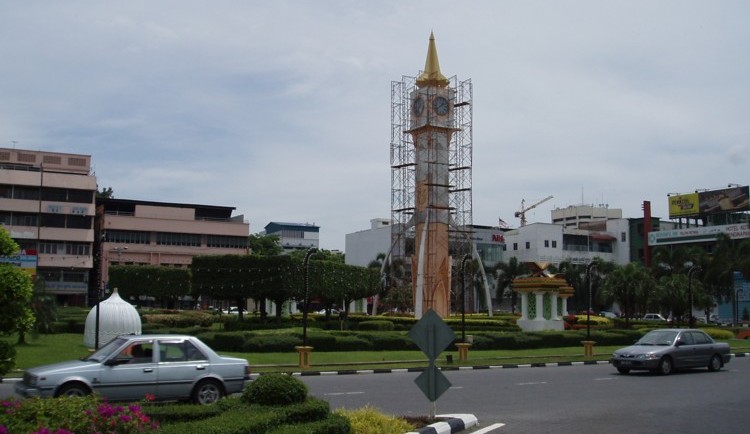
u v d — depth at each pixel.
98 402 9.62
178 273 71.25
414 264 77.44
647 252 117.38
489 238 121.62
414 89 79.38
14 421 8.62
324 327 53.06
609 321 69.19
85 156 100.56
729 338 58.81
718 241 87.62
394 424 13.21
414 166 78.69
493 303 117.88
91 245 90.88
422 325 14.99
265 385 13.19
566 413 17.77
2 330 12.17
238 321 52.56
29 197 88.31
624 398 21.06
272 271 51.38
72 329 46.06
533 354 41.97
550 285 58.53
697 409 18.58
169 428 9.97
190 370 17.31
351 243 128.50
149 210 103.44
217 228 104.94
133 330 36.06
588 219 156.88
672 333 30.75
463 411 18.02
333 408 18.05
